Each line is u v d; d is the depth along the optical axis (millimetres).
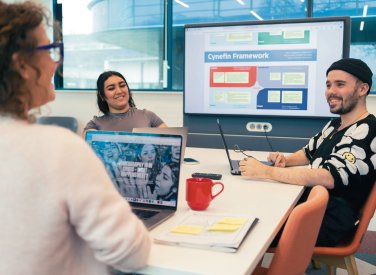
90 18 5449
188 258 943
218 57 3174
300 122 3072
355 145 1779
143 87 5273
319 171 1760
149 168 1337
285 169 1825
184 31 3236
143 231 828
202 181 1353
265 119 3146
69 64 5570
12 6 760
